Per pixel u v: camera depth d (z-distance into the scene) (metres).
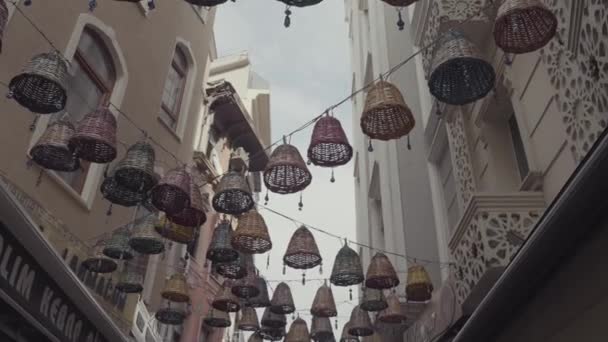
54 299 5.55
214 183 16.94
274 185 6.08
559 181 6.10
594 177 3.07
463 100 4.91
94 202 9.05
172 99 12.80
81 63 9.20
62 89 5.25
